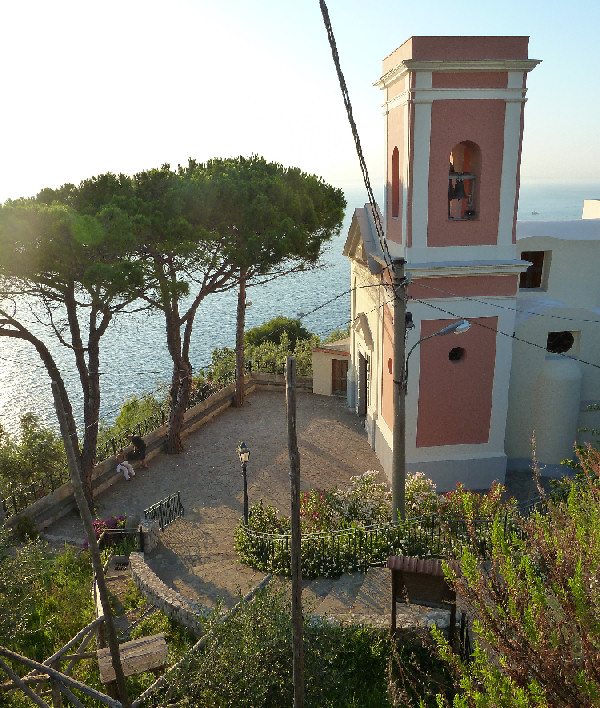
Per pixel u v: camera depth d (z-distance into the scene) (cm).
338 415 2134
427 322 1455
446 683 801
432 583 835
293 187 1920
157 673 835
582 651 445
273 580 1155
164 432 1958
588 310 1620
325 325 6153
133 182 1692
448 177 1394
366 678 843
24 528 1415
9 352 4528
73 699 743
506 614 488
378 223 980
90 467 1563
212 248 1727
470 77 1329
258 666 802
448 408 1523
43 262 1320
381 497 1349
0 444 2022
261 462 1795
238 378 2248
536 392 1653
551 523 568
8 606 928
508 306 1468
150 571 1170
